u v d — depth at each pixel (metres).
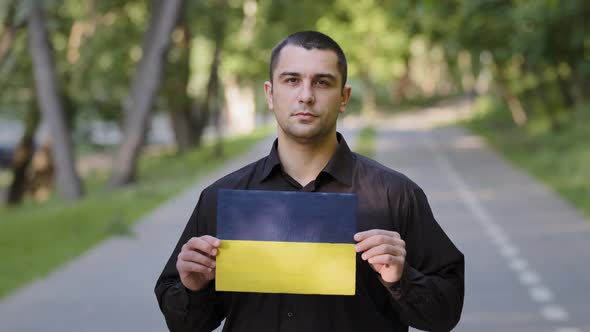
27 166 30.97
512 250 12.33
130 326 8.27
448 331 3.06
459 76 71.06
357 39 60.53
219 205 2.87
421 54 72.00
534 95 43.78
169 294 3.01
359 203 3.04
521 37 25.75
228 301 3.13
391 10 34.06
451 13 30.05
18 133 44.34
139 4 30.70
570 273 10.58
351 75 66.94
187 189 21.44
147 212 16.98
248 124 56.47
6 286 10.26
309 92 2.91
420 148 33.62
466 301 9.19
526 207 17.02
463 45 31.36
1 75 26.16
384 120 58.69
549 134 34.56
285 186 3.05
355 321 2.99
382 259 2.75
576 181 20.67
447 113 63.34
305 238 2.85
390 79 74.75
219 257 2.86
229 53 38.88
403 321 3.03
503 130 42.91
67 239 13.73
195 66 44.06
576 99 39.78
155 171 29.47
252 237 2.86
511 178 22.64
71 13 27.91
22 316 8.77
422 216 3.07
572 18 24.34
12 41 22.39
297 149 3.03
